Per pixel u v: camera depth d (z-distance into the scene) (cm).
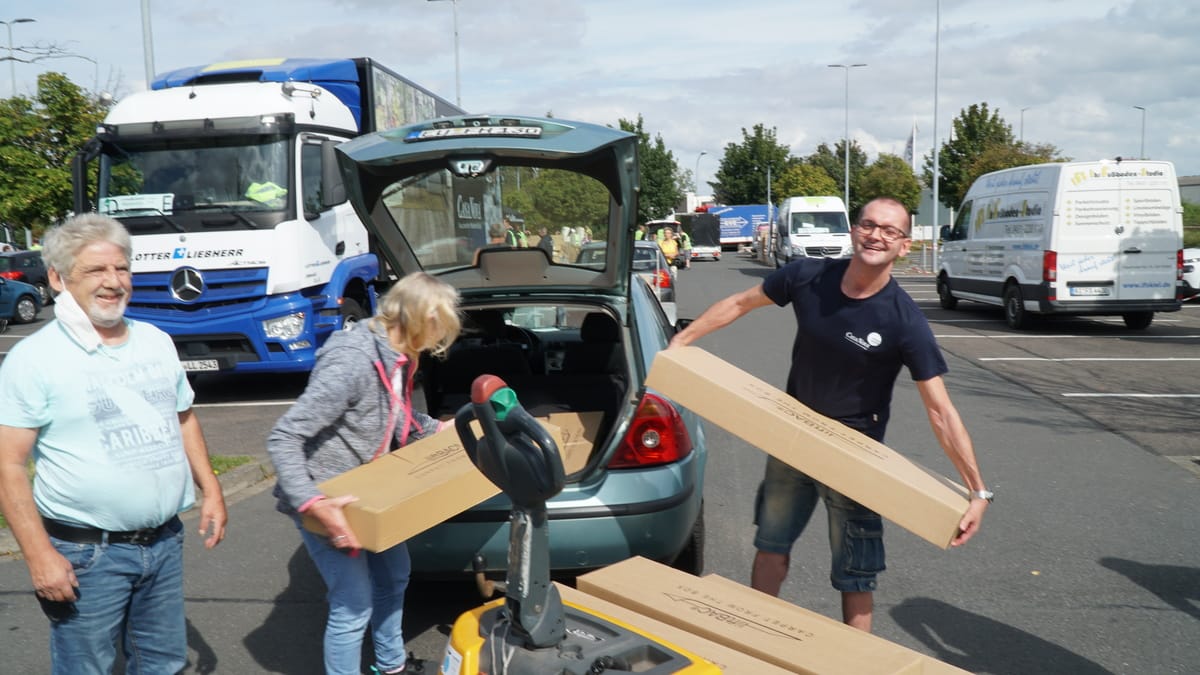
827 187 6469
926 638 427
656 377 340
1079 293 1536
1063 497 650
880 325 338
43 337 278
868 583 356
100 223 282
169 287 956
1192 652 412
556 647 239
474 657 245
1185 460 750
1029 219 1602
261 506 650
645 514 404
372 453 335
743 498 652
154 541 296
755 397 329
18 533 270
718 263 4462
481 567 400
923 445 805
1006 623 444
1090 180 1519
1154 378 1135
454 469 320
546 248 473
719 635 273
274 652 421
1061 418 911
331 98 1067
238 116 970
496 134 427
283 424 308
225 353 980
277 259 960
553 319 634
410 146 419
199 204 968
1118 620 446
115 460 282
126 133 975
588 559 404
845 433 331
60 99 1633
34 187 1585
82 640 286
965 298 1884
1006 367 1223
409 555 389
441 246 489
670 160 6091
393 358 328
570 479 404
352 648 329
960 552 543
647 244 1591
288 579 512
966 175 4488
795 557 536
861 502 308
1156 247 1523
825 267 352
